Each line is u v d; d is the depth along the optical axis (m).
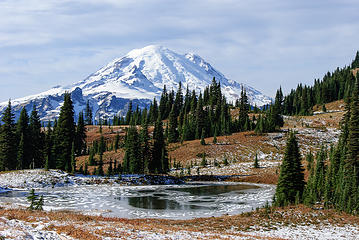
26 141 80.94
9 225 17.03
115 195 55.03
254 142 120.81
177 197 55.03
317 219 35.69
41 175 64.81
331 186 47.59
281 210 40.28
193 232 24.11
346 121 80.50
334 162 53.62
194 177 90.88
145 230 22.06
